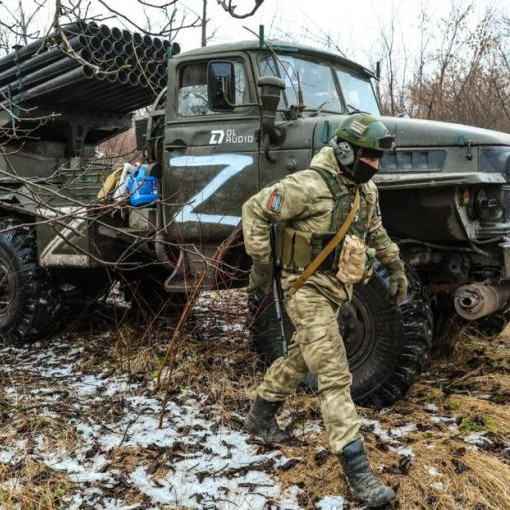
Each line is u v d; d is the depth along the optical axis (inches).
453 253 147.2
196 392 153.0
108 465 118.6
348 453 103.8
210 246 171.3
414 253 150.2
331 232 108.0
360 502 104.9
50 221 113.8
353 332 142.6
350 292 113.7
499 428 129.6
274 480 112.7
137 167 185.0
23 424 134.5
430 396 147.1
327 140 152.4
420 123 148.4
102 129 236.5
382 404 141.4
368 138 104.3
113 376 168.6
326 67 180.1
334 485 109.8
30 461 119.4
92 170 205.5
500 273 140.8
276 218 108.0
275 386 122.9
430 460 115.4
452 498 104.4
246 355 171.9
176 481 113.4
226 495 108.4
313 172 108.7
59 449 125.6
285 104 165.0
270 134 154.9
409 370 138.6
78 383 164.4
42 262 200.4
